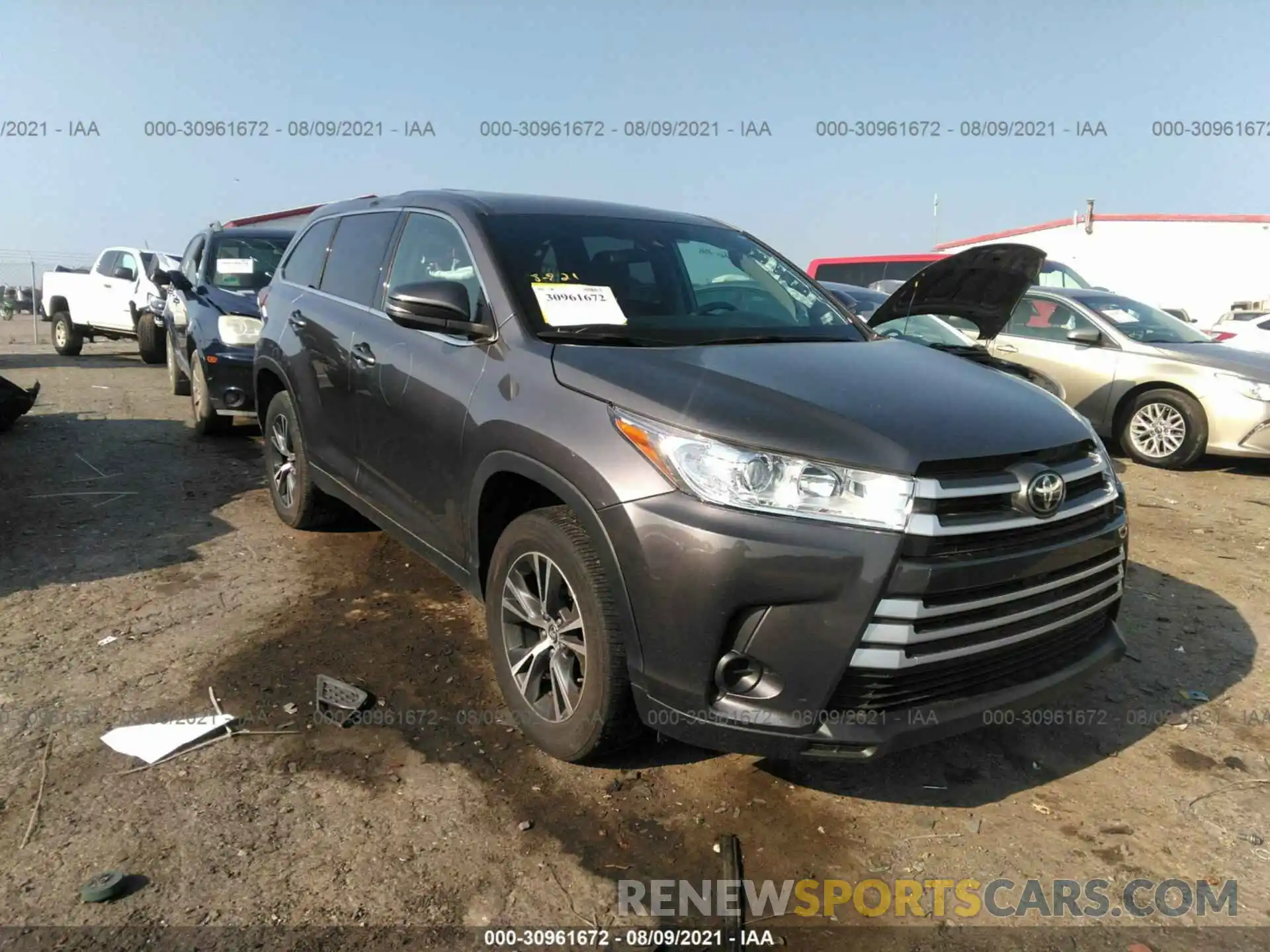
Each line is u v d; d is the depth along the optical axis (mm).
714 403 2541
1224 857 2650
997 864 2588
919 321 8258
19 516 5242
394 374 3646
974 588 2414
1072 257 28516
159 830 2531
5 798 2643
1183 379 7828
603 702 2670
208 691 3303
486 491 3123
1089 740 3268
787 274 4109
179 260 12875
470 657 3658
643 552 2473
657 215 4098
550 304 3221
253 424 8195
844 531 2314
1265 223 26094
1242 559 5363
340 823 2607
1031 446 2570
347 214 4695
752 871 2516
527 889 2393
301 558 4723
